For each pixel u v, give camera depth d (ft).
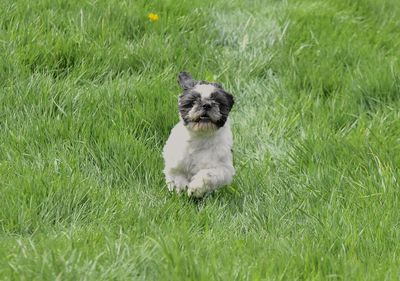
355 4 51.16
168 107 34.37
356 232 25.25
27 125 31.83
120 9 42.50
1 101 33.27
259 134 35.27
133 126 33.30
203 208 28.12
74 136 31.73
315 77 39.68
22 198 26.45
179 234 24.39
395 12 51.03
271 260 22.90
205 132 29.19
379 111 36.99
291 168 31.81
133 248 22.97
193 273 21.42
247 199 29.66
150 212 27.07
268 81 40.27
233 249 24.04
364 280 21.99
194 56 40.88
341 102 37.73
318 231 26.03
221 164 29.89
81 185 27.55
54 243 23.08
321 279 22.15
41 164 29.22
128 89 35.40
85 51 38.17
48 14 40.52
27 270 21.11
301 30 45.42
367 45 44.11
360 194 28.89
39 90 34.17
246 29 44.68
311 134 34.09
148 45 39.91
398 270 22.80
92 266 21.36
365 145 32.58
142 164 30.99
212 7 47.19
